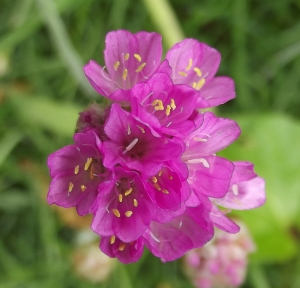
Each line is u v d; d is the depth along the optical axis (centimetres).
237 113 11
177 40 10
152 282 11
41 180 11
